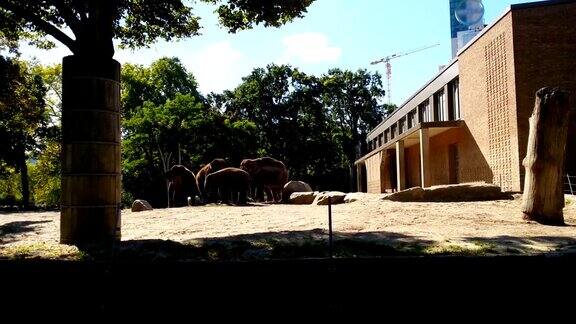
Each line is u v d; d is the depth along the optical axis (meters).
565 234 8.52
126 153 41.56
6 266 4.54
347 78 65.06
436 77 31.98
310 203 20.41
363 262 4.51
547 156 10.26
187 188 23.98
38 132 38.62
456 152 28.31
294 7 12.73
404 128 43.09
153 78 50.50
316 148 53.09
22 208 30.47
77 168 8.66
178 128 40.09
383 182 36.91
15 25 11.55
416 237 8.20
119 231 7.32
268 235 8.86
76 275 4.54
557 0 20.14
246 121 44.47
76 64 8.73
